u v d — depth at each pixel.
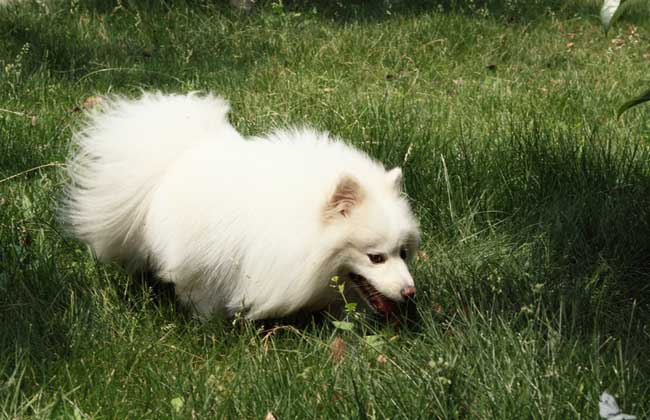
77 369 3.76
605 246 4.78
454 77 8.50
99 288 4.46
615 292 4.42
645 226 4.85
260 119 6.35
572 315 3.96
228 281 4.12
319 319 4.34
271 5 10.36
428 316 4.04
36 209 5.12
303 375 3.60
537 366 3.47
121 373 3.76
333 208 3.92
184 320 4.30
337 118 6.35
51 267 4.48
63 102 7.09
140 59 8.50
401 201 4.12
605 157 5.59
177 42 8.97
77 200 4.75
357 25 9.84
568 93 7.57
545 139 5.89
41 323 4.05
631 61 9.34
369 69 8.50
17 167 5.81
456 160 5.59
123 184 4.42
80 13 9.45
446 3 10.87
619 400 3.26
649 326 4.06
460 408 3.24
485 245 4.90
